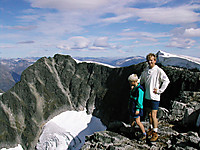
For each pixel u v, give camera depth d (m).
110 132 9.91
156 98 7.57
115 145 8.33
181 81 19.56
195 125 9.50
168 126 10.27
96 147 9.04
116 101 41.03
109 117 41.22
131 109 7.95
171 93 20.45
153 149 7.55
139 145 7.93
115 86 42.59
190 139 7.36
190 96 13.70
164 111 12.40
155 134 7.79
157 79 7.49
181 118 11.16
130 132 9.16
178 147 7.16
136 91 7.66
